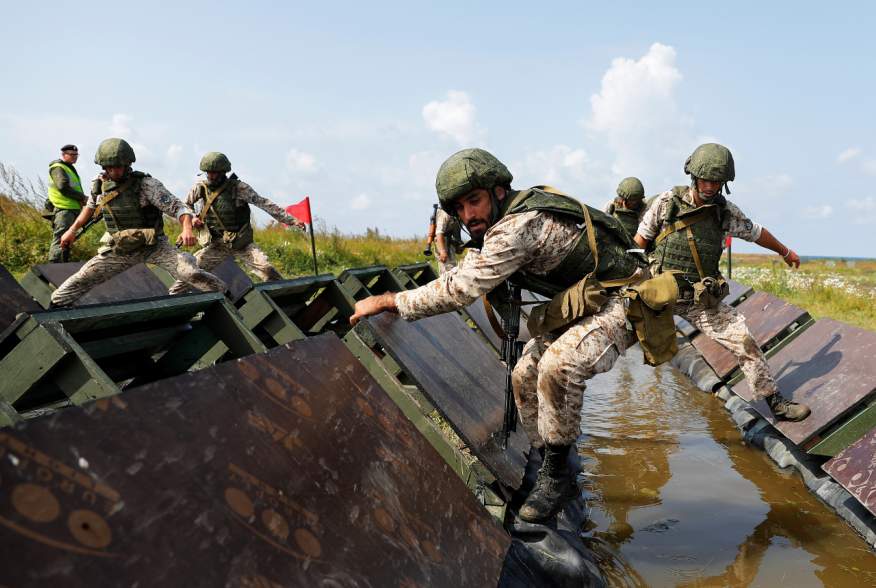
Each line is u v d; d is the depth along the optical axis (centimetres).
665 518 385
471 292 291
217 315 305
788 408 438
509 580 266
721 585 309
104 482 128
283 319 362
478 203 300
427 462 247
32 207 1209
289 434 185
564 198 307
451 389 336
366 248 1747
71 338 217
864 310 1257
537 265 308
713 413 620
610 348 311
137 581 121
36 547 110
